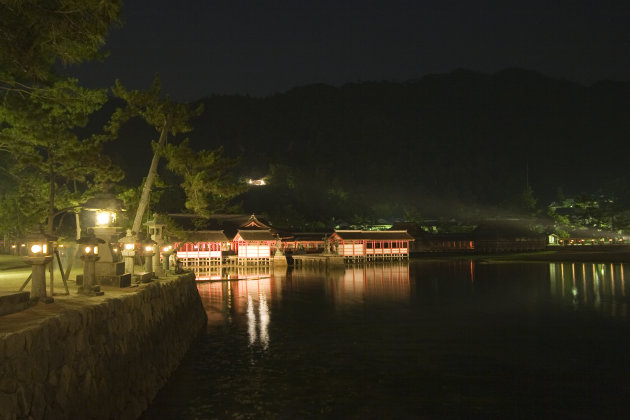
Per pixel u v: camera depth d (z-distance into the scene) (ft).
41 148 63.16
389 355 62.64
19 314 27.94
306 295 124.06
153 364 44.50
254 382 51.01
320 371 55.26
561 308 102.89
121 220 53.83
